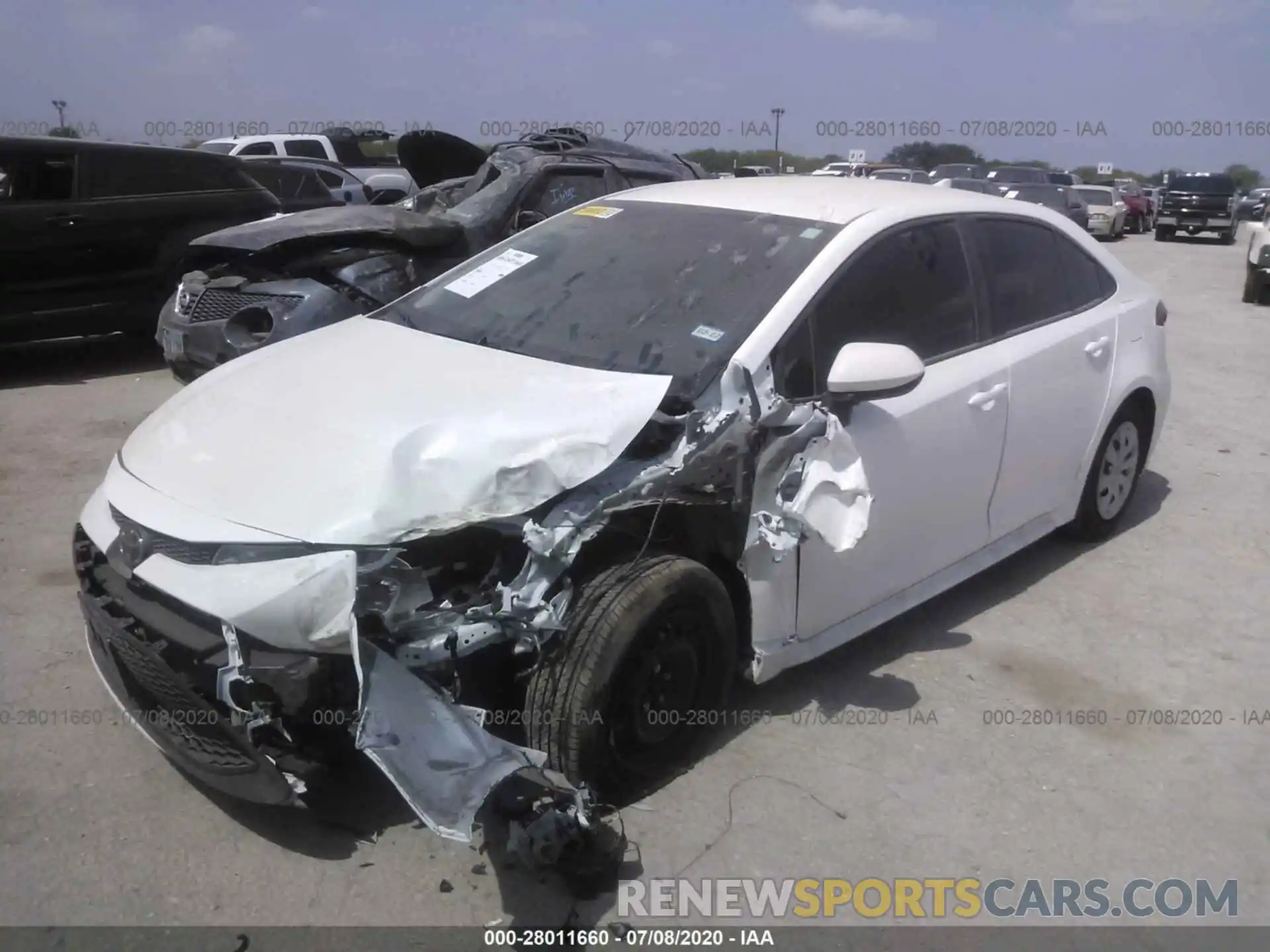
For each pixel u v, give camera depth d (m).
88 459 6.14
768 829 3.10
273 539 2.67
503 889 2.84
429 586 2.74
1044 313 4.49
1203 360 9.97
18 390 7.76
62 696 3.66
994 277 4.23
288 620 2.59
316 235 6.63
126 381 8.14
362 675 2.54
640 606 2.91
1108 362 4.76
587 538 2.83
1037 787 3.36
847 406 3.44
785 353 3.35
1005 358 4.14
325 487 2.79
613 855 2.87
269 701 2.66
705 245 3.85
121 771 3.27
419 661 2.69
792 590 3.40
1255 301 14.18
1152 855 3.09
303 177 10.98
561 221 4.41
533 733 2.92
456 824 2.48
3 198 7.90
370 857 2.94
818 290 3.50
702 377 3.26
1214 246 27.28
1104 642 4.29
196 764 2.87
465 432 2.94
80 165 8.22
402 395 3.20
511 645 2.96
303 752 2.74
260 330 6.57
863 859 3.02
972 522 4.16
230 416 3.24
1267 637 4.38
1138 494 6.07
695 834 3.07
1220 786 3.41
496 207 7.59
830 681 3.91
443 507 2.76
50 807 3.09
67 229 8.05
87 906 2.73
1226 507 5.88
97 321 8.36
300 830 3.03
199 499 2.87
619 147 9.20
